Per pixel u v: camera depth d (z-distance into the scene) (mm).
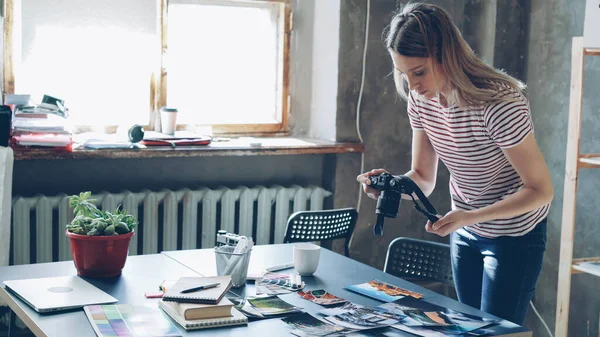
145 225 3002
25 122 2705
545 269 3348
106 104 3148
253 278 1877
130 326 1472
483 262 2158
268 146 3109
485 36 3428
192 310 1508
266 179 3404
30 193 2943
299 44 3512
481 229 2072
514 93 1823
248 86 3459
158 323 1499
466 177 2066
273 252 2193
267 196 3229
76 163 3008
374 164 3465
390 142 3486
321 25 3430
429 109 2004
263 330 1496
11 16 2891
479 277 2168
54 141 2676
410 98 2080
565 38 3162
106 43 3104
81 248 1821
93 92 3113
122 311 1565
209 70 3357
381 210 1764
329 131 3406
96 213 1932
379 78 3414
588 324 3113
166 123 3072
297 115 3566
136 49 3170
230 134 3422
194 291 1580
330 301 1712
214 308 1528
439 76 1800
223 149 3016
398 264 2348
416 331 1513
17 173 2916
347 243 2723
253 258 2107
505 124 1803
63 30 3014
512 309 2041
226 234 1875
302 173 3480
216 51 3359
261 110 3508
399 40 1763
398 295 1779
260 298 1712
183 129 3312
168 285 1750
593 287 3080
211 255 2131
